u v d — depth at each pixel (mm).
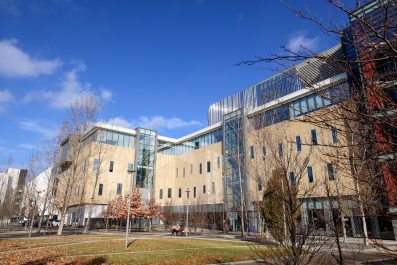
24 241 22469
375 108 2879
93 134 54750
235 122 42250
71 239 24734
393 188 3457
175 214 51031
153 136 58750
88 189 48500
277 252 6461
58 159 37844
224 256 15000
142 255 15055
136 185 51719
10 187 62000
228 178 42719
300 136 24547
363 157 3303
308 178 21672
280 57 2869
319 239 6359
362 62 2770
